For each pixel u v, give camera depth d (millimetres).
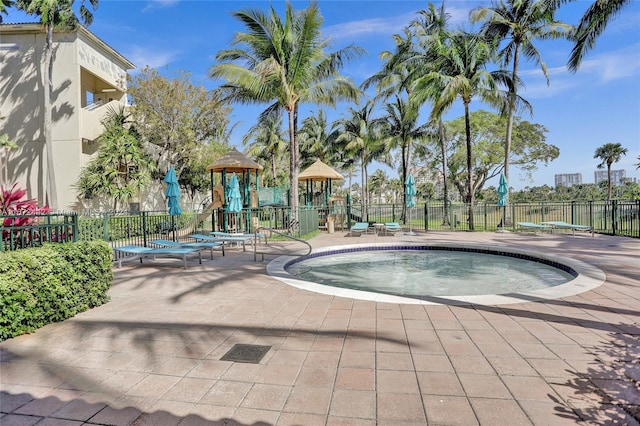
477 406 2256
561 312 4148
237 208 12430
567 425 2045
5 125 19219
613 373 2660
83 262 4504
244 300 4984
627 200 13086
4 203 5449
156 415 2221
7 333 3523
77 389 2559
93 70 20578
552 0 14641
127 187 18812
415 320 3961
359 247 11273
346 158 33344
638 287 5258
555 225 12969
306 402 2346
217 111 22141
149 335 3650
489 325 3754
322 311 4387
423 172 36875
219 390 2518
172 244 8719
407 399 2355
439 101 15312
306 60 14211
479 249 10578
